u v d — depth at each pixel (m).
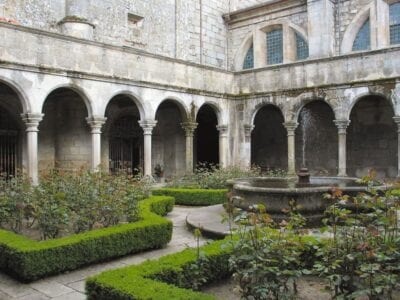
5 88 14.10
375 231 4.11
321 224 7.76
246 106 17.94
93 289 4.36
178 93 16.06
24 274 5.55
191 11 21.67
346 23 19.33
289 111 16.69
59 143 15.80
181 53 21.09
